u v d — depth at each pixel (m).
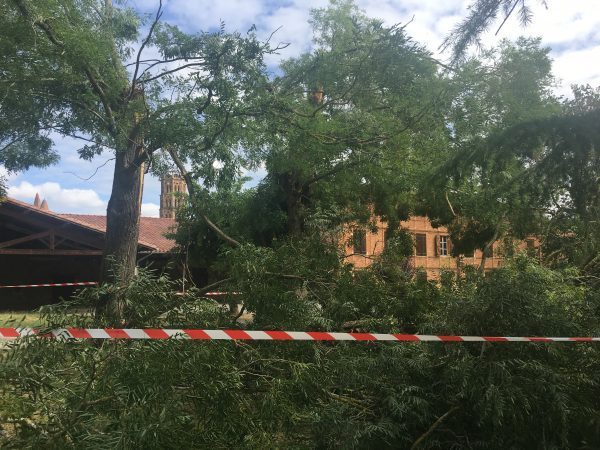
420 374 4.51
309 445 4.17
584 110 5.18
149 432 3.03
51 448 2.97
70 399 3.22
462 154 6.11
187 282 5.28
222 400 3.87
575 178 5.30
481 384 4.12
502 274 5.18
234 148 9.10
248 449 3.86
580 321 5.25
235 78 7.91
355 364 4.55
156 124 7.81
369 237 12.36
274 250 6.64
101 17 8.45
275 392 4.25
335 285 6.64
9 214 19.11
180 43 7.71
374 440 4.17
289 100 9.50
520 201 6.68
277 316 5.47
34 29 7.06
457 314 4.88
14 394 3.14
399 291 6.90
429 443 4.19
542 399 4.10
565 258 8.77
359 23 10.38
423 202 13.55
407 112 10.27
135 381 3.33
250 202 12.30
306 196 12.16
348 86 9.79
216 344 4.02
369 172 11.32
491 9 5.24
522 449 4.08
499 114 9.96
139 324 4.33
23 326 3.56
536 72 9.95
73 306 4.04
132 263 8.80
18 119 8.27
